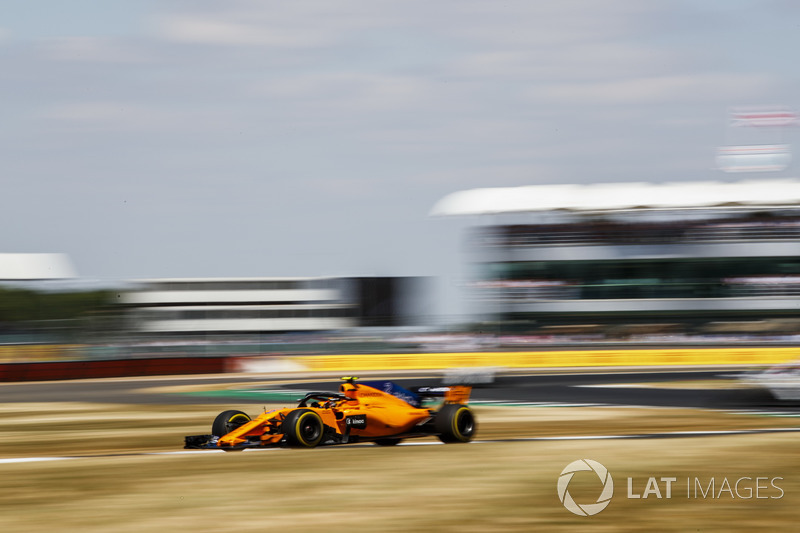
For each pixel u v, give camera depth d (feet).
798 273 533.14
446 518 67.41
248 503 73.36
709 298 532.73
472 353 376.48
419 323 394.11
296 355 373.81
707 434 122.83
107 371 328.90
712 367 354.54
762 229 531.91
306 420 107.45
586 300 540.11
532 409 175.94
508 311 544.62
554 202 546.26
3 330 321.11
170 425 148.77
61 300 332.60
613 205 538.88
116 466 95.76
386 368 372.79
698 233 536.42
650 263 536.42
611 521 66.49
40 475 91.20
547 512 69.31
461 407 116.47
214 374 350.84
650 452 100.48
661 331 532.32
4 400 222.89
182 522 66.54
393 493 77.05
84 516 69.15
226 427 111.14
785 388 179.32
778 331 523.70
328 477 85.66
